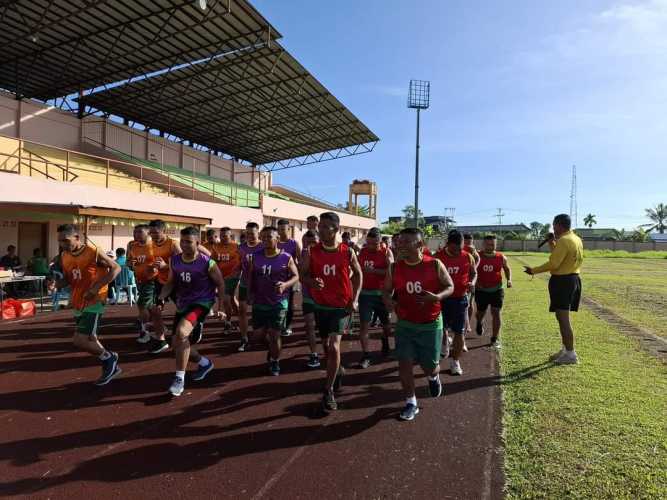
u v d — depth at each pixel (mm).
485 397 4754
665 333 7672
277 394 4883
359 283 4551
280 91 22938
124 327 8445
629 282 18078
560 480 3043
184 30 16797
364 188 48594
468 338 7715
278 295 5430
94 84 20984
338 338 4434
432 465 3338
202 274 4996
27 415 4230
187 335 4812
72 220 14062
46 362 5996
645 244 63938
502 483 3070
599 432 3729
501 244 67750
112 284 11523
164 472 3238
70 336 7574
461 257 5520
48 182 13352
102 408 4422
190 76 20703
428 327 4238
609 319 9125
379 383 5301
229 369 5797
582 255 5777
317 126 28172
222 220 22047
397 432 3916
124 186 19000
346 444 3689
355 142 31516
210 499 2910
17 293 12008
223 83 21766
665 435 3660
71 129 21359
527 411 4215
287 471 3262
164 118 26078
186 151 29406
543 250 65438
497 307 6984
